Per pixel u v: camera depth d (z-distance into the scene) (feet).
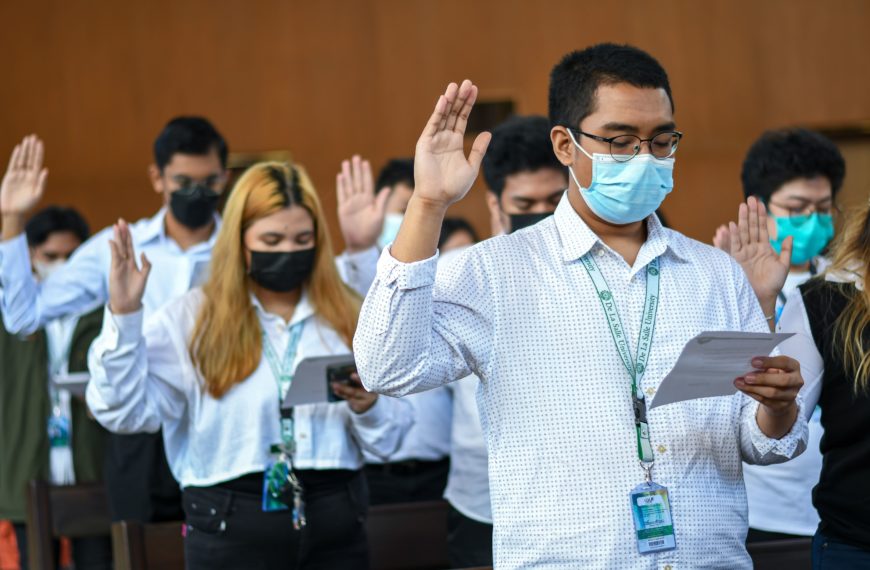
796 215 27.12
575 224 17.40
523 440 16.57
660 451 16.51
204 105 68.80
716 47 69.15
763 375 16.03
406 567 27.14
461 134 16.29
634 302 17.15
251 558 23.24
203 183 32.91
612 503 16.26
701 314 17.28
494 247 17.35
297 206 24.17
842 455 19.11
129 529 24.70
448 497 27.30
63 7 68.64
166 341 23.81
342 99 69.10
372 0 69.31
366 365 16.34
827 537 19.42
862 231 19.60
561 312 16.93
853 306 19.12
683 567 16.29
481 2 69.36
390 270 15.97
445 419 33.01
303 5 69.15
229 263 24.09
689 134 69.10
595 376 16.66
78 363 39.09
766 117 69.05
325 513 23.76
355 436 24.25
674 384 15.84
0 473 38.11
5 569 38.83
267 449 23.43
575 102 17.33
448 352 16.79
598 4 69.15
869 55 69.05
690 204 68.80
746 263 21.68
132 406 23.11
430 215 15.97
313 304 24.49
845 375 18.98
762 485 25.21
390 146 69.10
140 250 33.14
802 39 69.15
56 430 38.60
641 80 17.02
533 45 69.10
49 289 33.37
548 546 16.28
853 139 69.10
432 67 69.31
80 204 68.18
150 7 68.90
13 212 32.76
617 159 16.92
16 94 68.28
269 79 68.95
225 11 68.95
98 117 68.49
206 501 23.34
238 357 23.50
